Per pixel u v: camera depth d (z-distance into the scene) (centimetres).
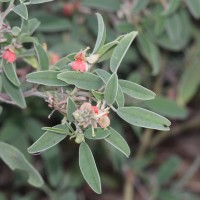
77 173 93
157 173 94
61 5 86
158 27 79
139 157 95
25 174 89
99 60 56
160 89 94
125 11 80
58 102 56
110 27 90
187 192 101
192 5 77
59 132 54
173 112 82
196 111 105
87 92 56
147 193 97
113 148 89
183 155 110
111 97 53
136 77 85
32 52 63
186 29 85
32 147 54
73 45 82
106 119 53
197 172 106
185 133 109
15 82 58
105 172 100
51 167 87
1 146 64
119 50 54
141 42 78
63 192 93
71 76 54
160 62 93
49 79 55
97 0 81
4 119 86
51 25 82
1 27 58
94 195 103
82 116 53
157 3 80
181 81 89
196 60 92
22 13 56
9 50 58
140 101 81
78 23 87
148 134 94
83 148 54
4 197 94
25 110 85
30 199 94
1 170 98
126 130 101
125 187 95
